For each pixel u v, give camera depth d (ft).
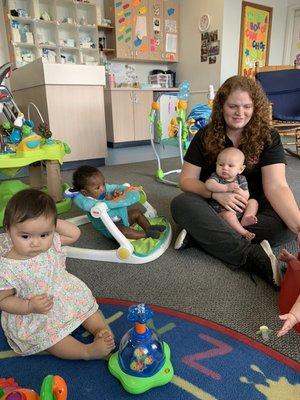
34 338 2.30
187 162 4.36
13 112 6.21
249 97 3.61
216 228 3.54
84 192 4.30
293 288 2.65
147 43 14.33
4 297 2.23
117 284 3.34
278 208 3.57
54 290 2.41
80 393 2.09
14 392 1.77
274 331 2.60
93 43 13.10
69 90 8.67
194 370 2.23
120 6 13.21
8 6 11.04
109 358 2.32
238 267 3.51
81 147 9.23
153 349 2.15
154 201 6.12
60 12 12.44
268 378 2.17
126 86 13.94
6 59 11.93
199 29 13.99
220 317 2.78
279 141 3.92
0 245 2.39
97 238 4.52
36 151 5.28
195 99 14.89
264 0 14.07
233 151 3.85
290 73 10.39
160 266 3.68
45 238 2.21
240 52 13.89
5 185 5.47
